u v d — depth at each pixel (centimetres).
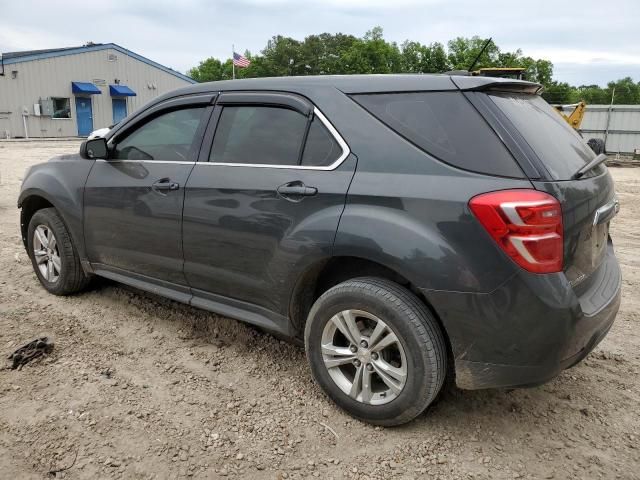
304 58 7862
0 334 378
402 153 268
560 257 242
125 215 376
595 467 259
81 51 3055
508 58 5812
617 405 311
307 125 301
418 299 266
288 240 292
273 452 264
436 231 250
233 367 344
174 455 260
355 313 278
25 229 479
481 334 247
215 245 329
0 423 278
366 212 266
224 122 340
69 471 247
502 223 236
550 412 302
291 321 310
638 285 523
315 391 318
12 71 2812
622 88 9512
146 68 3375
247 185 312
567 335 242
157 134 374
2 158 1702
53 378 322
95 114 3186
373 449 268
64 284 439
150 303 439
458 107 263
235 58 3098
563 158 268
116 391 311
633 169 1867
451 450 269
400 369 269
